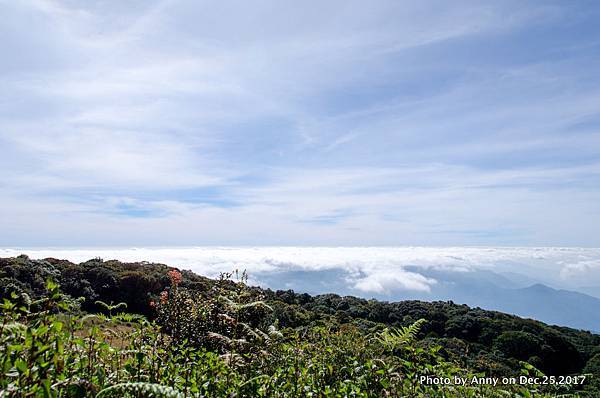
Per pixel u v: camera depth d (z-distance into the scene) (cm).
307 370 538
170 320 730
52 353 300
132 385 298
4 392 263
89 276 1825
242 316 757
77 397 299
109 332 459
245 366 561
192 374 450
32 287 1516
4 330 309
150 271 1906
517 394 583
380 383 517
